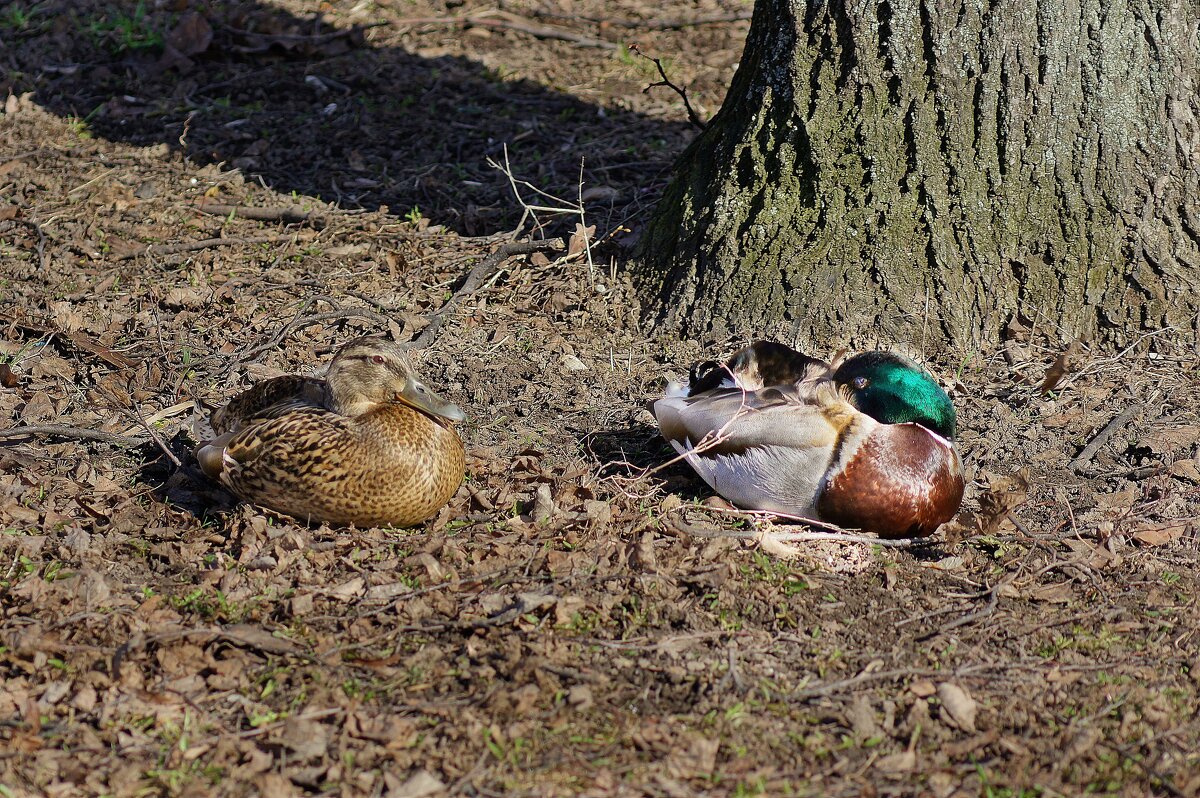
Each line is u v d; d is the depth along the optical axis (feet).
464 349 39.58
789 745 23.02
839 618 26.89
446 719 23.65
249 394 32.63
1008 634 26.37
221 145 55.42
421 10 70.38
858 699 24.02
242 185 51.83
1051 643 26.11
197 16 64.03
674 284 40.75
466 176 52.75
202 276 44.16
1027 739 23.13
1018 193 37.93
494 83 62.08
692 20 69.56
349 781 22.02
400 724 23.34
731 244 39.52
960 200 37.96
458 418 29.40
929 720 23.65
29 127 56.70
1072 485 32.12
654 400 34.71
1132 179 37.86
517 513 30.86
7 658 25.12
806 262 38.65
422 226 48.08
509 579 27.78
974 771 22.36
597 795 21.72
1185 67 37.55
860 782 22.07
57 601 26.89
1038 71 37.17
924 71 37.50
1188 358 37.65
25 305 41.86
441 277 44.32
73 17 67.10
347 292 43.27
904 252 38.22
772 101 39.14
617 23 69.10
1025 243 38.27
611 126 57.57
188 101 59.47
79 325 40.37
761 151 39.29
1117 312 38.34
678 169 43.01
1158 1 37.09
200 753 22.72
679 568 28.25
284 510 29.99
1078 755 22.57
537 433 34.94
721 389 31.81
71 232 47.34
